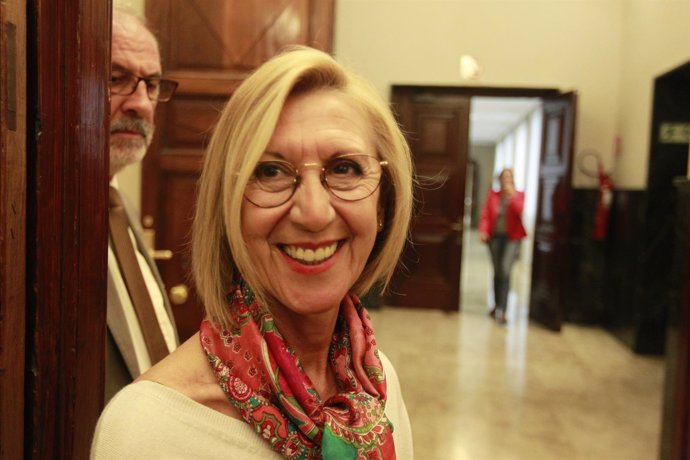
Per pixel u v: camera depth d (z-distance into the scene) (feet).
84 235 2.45
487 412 10.54
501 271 17.47
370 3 17.97
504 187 17.35
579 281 17.38
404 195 2.49
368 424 2.17
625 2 17.12
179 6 7.66
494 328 16.84
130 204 4.65
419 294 18.88
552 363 13.56
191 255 2.39
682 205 7.48
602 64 17.51
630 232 15.23
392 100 18.16
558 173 16.67
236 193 2.02
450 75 17.99
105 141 2.63
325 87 2.18
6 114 1.84
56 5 2.15
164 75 7.59
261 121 2.00
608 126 17.57
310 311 2.14
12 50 1.86
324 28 7.97
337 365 2.50
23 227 2.00
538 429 9.86
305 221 2.04
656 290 14.21
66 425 2.37
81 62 2.32
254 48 7.80
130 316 3.86
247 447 2.00
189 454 1.93
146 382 2.03
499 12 17.72
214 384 2.07
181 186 7.60
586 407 10.87
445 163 18.52
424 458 8.77
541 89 17.69
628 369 13.23
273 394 2.06
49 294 2.19
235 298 2.19
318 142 2.06
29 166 2.06
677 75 13.84
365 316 2.65
